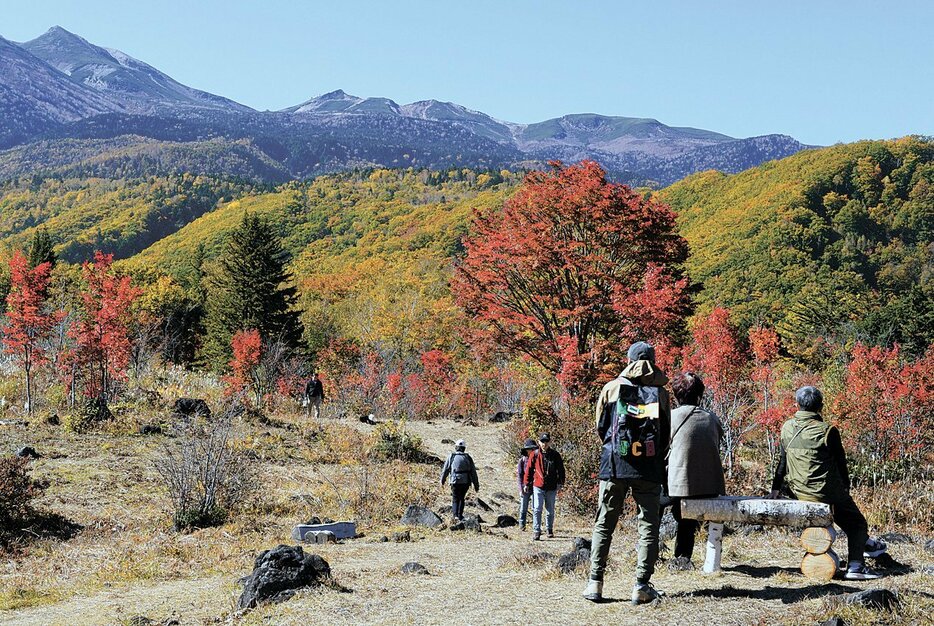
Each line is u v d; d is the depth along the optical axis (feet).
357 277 375.04
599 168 96.89
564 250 91.76
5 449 61.26
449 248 453.58
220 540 41.63
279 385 113.70
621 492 19.36
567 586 22.13
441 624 18.76
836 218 383.24
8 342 81.46
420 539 42.55
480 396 146.20
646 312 86.43
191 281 303.68
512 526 49.62
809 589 19.31
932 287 217.15
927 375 76.38
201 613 23.86
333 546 39.34
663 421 18.99
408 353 184.85
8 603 27.89
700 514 20.67
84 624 23.89
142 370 111.75
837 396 79.20
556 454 44.11
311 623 20.25
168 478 47.85
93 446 64.39
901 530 31.68
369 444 77.77
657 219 95.81
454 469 49.65
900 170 405.39
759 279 331.36
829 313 242.99
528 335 101.14
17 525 42.75
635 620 17.49
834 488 20.57
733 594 19.16
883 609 16.60
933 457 74.90
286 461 66.59
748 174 474.08
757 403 79.82
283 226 604.08
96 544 41.14
